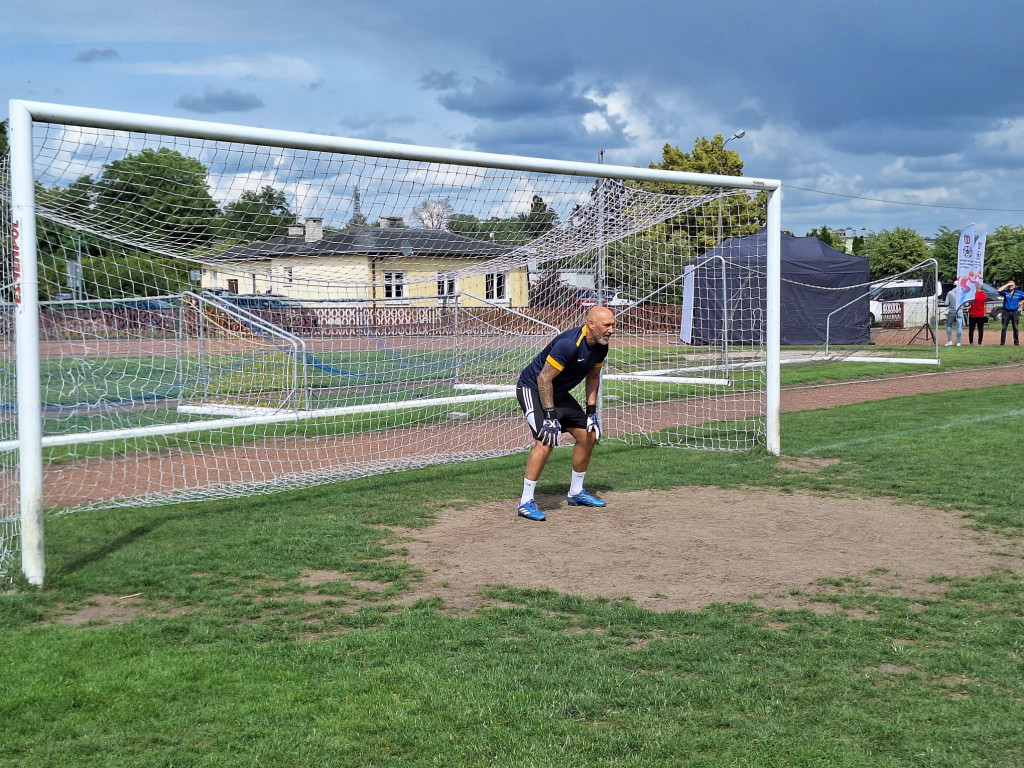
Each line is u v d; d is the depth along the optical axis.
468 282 15.47
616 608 4.87
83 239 9.42
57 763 3.24
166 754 3.30
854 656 4.18
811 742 3.35
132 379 15.25
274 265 9.88
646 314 16.66
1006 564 5.66
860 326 26.42
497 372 15.06
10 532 6.31
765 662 4.12
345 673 4.03
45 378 14.51
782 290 26.11
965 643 4.34
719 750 3.30
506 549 6.12
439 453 9.98
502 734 3.44
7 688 3.87
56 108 5.43
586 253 11.71
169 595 5.18
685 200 10.14
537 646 4.34
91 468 9.32
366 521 6.91
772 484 8.12
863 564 5.69
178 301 13.91
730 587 5.26
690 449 10.02
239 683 3.92
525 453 10.02
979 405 13.25
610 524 6.79
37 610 4.89
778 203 9.45
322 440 11.04
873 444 9.99
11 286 5.84
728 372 16.28
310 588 5.30
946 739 3.37
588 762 3.22
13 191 5.30
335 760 3.25
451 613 4.85
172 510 7.29
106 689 3.86
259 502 7.58
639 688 3.84
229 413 12.63
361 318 17.62
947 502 7.33
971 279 25.69
